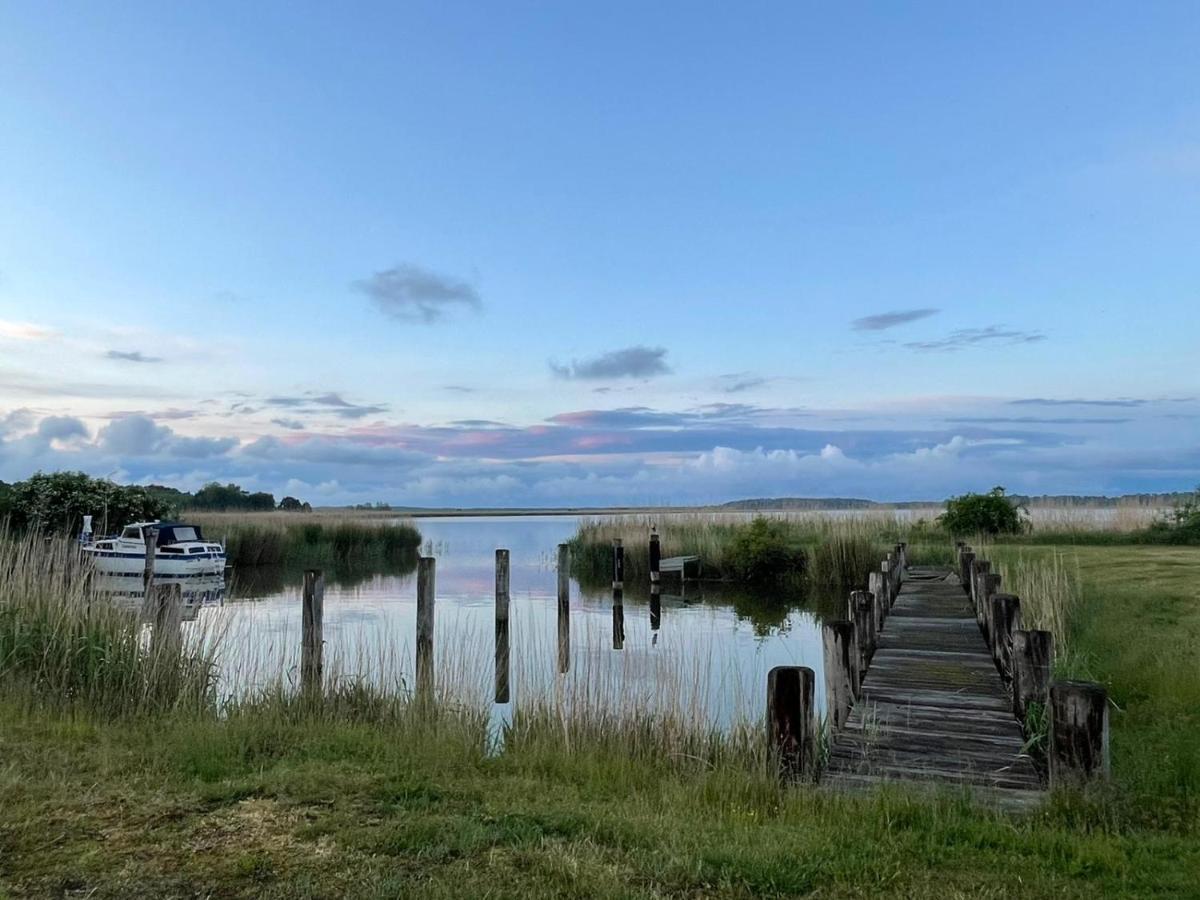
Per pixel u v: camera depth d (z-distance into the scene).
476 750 7.40
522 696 9.16
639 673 10.84
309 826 5.01
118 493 31.77
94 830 4.93
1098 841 4.95
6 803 5.30
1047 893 4.26
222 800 5.46
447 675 9.76
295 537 39.31
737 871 4.39
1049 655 7.86
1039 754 7.29
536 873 4.36
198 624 11.25
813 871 4.45
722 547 30.23
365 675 10.22
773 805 5.81
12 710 7.75
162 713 8.33
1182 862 4.62
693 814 5.55
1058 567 17.09
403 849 4.68
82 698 8.34
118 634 8.99
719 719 9.28
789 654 15.83
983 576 13.58
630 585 29.62
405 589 27.67
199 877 4.32
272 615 19.94
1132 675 9.95
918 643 12.66
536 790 6.05
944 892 4.23
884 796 5.68
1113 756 7.14
